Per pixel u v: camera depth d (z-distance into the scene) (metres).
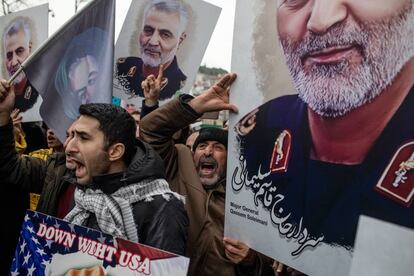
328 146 1.03
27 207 2.26
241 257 1.29
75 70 1.87
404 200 0.87
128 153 1.31
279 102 1.17
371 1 0.94
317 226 1.04
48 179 1.61
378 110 0.92
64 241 1.20
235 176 1.29
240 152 1.28
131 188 1.24
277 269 1.54
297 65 1.12
